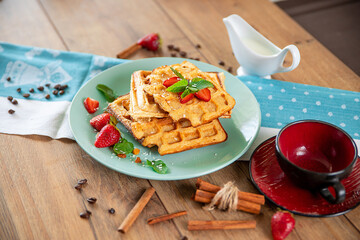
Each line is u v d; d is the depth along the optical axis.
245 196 0.64
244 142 0.72
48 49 0.91
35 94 0.83
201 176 0.70
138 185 0.69
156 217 0.64
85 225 0.64
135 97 0.74
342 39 1.35
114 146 0.70
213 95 0.73
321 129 0.67
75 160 0.72
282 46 0.94
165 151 0.70
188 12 1.04
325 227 0.63
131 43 0.96
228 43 0.96
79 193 0.67
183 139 0.71
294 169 0.62
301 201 0.64
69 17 1.02
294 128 0.67
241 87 0.79
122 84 0.81
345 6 1.53
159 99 0.71
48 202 0.66
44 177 0.69
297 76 0.88
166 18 1.02
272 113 0.79
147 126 0.72
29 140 0.74
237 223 0.63
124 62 0.89
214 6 1.06
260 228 0.63
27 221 0.64
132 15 1.03
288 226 0.61
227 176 0.70
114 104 0.76
